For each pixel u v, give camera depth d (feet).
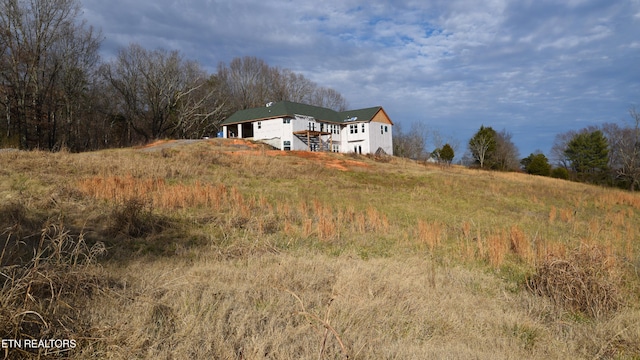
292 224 35.63
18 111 119.34
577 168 197.67
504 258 28.81
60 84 136.56
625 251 31.94
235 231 30.83
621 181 161.79
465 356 12.55
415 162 136.56
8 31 114.62
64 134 135.85
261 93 210.38
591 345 14.71
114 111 164.86
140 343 11.44
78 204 34.22
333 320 14.23
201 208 37.88
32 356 10.47
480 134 186.60
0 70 114.11
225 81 203.62
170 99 165.17
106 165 55.72
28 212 29.04
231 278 18.57
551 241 33.12
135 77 163.02
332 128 156.04
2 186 38.47
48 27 124.06
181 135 170.19
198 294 15.57
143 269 19.11
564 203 71.97
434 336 14.19
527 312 17.79
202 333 12.49
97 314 12.95
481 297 19.36
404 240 32.86
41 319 11.32
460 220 46.78
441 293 19.19
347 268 21.54
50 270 13.87
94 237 25.21
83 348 11.22
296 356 11.71
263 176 66.95
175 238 27.55
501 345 14.08
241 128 150.61
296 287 18.03
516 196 74.43
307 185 64.13
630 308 18.80
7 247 18.58
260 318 13.92
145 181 46.32
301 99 227.40
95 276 15.33
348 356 11.59
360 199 56.08
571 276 19.17
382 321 14.93
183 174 58.08
